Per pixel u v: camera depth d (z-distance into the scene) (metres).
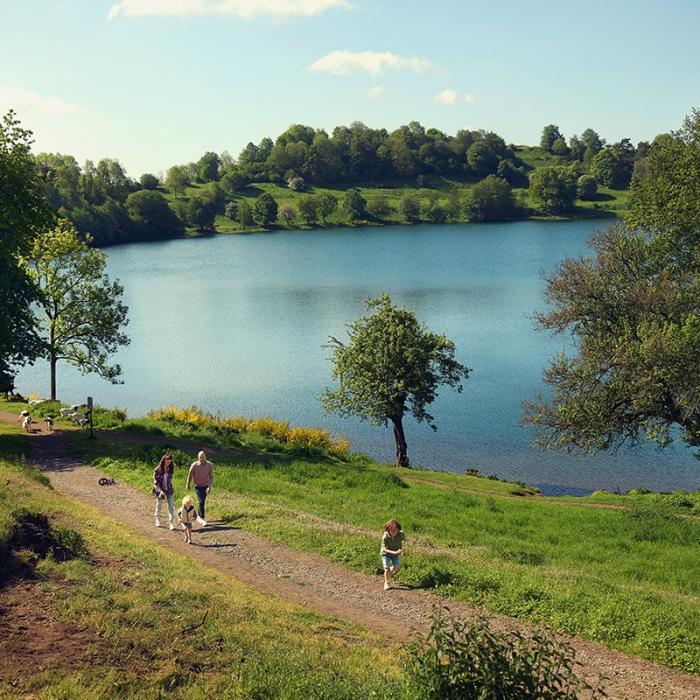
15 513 15.77
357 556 19.92
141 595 13.66
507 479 42.97
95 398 62.00
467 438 50.56
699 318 32.44
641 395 31.25
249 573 18.39
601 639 15.09
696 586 20.11
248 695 10.16
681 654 14.23
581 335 37.03
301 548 20.67
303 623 14.34
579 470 44.72
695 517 29.52
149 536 20.97
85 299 50.09
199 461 22.77
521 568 19.67
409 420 55.06
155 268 165.88
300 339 85.62
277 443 40.50
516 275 133.62
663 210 35.97
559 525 26.98
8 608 11.97
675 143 36.81
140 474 28.89
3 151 36.78
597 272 36.12
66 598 12.77
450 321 91.25
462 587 17.78
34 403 44.47
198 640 11.95
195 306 112.44
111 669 10.27
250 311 106.19
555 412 35.50
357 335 47.41
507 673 9.51
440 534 23.95
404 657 11.55
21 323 38.38
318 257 178.75
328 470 33.06
